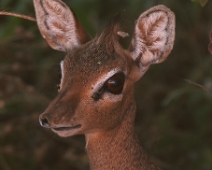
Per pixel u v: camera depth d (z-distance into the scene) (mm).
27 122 12492
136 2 13219
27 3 12766
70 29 9336
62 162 12906
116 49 8680
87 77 8289
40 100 12328
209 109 12719
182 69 14242
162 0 13805
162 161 12781
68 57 8664
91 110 8266
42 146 12664
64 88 8289
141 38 8945
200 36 14617
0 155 12195
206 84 12461
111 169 8961
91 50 8602
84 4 13305
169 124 12906
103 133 8805
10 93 12211
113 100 8438
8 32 12406
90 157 9055
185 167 12586
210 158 12055
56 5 9297
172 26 8734
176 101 13289
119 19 8969
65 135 8289
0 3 12625
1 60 12820
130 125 8953
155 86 13844
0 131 12289
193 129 13445
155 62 9031
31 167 12656
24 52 12773
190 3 14320
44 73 12906
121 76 8531
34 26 12906
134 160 9031
